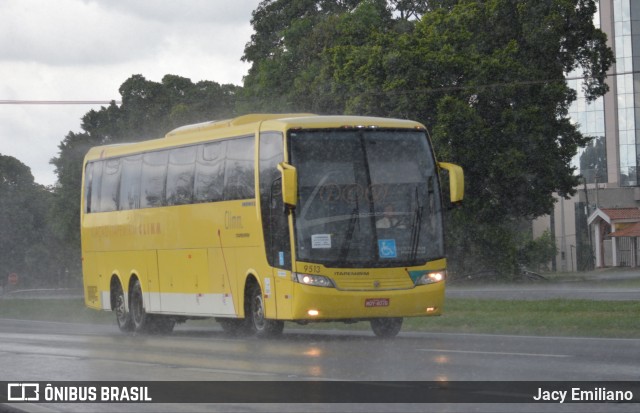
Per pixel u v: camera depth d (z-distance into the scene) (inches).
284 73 5487.2
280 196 1574.8
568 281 4045.3
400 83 3944.4
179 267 1910.7
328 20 5246.1
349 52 4284.0
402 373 1046.4
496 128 3973.9
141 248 2054.6
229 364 1212.5
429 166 1612.9
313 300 1524.4
